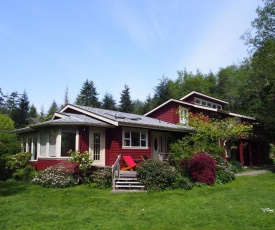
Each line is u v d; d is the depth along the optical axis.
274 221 7.37
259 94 32.28
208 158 14.33
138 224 7.45
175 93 57.91
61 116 18.00
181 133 23.12
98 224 7.52
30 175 15.80
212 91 58.75
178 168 14.83
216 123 21.00
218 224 7.25
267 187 13.09
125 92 52.88
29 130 18.67
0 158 16.41
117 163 13.92
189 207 9.20
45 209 9.38
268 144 29.72
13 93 45.53
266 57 26.00
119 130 17.16
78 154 14.59
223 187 13.16
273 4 26.61
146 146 19.05
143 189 12.65
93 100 57.44
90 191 12.55
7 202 10.48
